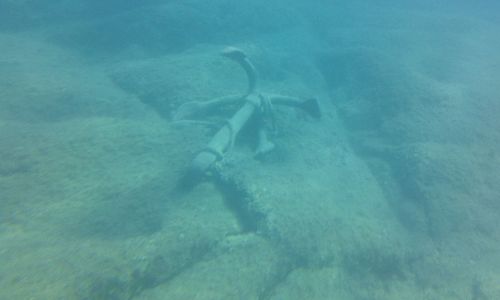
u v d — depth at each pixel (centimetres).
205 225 469
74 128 582
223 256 437
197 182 536
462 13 1802
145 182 512
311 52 1122
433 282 516
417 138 709
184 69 808
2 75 705
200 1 1166
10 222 415
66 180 485
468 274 523
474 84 905
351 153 711
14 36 952
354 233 520
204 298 382
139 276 379
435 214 590
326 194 572
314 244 485
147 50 955
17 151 508
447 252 548
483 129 733
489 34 1368
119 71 800
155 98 726
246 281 415
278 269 446
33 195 455
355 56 998
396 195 634
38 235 403
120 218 455
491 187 628
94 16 1110
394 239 546
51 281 334
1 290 315
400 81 858
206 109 682
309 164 635
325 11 1462
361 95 866
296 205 521
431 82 864
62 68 811
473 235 571
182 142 603
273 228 475
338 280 473
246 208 506
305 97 837
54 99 662
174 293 380
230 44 1052
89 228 431
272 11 1270
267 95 683
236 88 789
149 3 1162
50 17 1061
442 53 1098
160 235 431
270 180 555
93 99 686
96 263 370
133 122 629
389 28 1334
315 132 724
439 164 647
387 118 777
